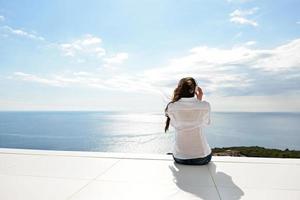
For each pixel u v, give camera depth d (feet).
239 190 6.36
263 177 7.41
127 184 6.82
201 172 7.89
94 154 10.20
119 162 9.08
